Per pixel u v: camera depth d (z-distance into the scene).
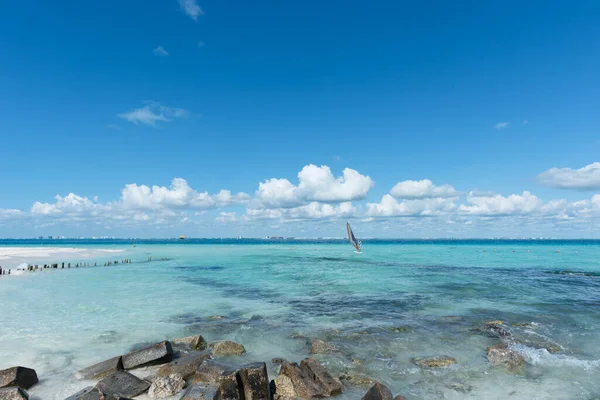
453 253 85.56
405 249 113.06
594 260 60.69
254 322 17.11
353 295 24.53
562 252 91.25
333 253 85.44
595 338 15.11
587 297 24.20
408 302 22.16
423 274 37.94
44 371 11.00
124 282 31.06
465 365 12.02
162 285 29.22
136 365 11.03
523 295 24.81
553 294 25.28
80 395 8.34
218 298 23.28
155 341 14.13
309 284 29.94
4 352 12.62
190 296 24.00
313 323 16.98
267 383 9.15
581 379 11.01
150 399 9.06
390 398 8.77
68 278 33.69
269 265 49.62
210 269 43.53
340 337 14.81
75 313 18.72
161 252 88.38
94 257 64.31
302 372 10.09
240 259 62.50
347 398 9.52
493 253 85.44
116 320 17.28
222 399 8.39
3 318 17.56
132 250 98.56
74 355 12.45
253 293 25.28
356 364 11.93
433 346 13.82
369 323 17.03
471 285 29.42
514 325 16.81
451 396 9.80
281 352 13.03
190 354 12.25
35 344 13.55
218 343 12.95
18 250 79.69
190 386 8.99
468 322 17.33
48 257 60.38
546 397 9.82
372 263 53.25
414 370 11.52
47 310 19.41
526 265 50.09
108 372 10.46
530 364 12.16
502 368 11.75
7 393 8.48
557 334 15.60
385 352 13.12
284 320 17.53
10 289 26.72
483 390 10.18
